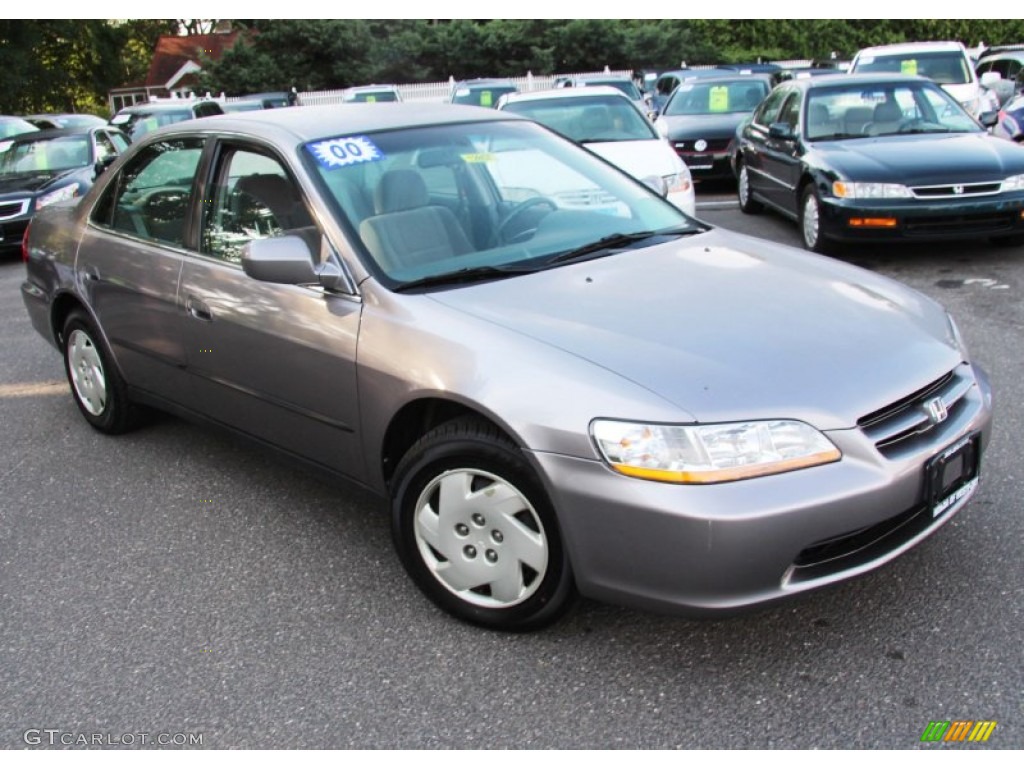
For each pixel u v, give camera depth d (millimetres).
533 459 2637
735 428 2475
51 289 4801
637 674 2740
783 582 2512
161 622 3160
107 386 4660
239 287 3564
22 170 11836
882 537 2664
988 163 7375
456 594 3010
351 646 2965
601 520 2551
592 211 3791
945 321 3213
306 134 3609
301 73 35469
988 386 3150
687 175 8383
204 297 3725
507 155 3879
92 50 37656
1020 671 2629
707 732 2500
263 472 4320
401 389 2951
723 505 2422
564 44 34969
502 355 2768
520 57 35844
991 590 2998
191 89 37219
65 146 12188
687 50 34438
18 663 2979
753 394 2543
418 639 2980
